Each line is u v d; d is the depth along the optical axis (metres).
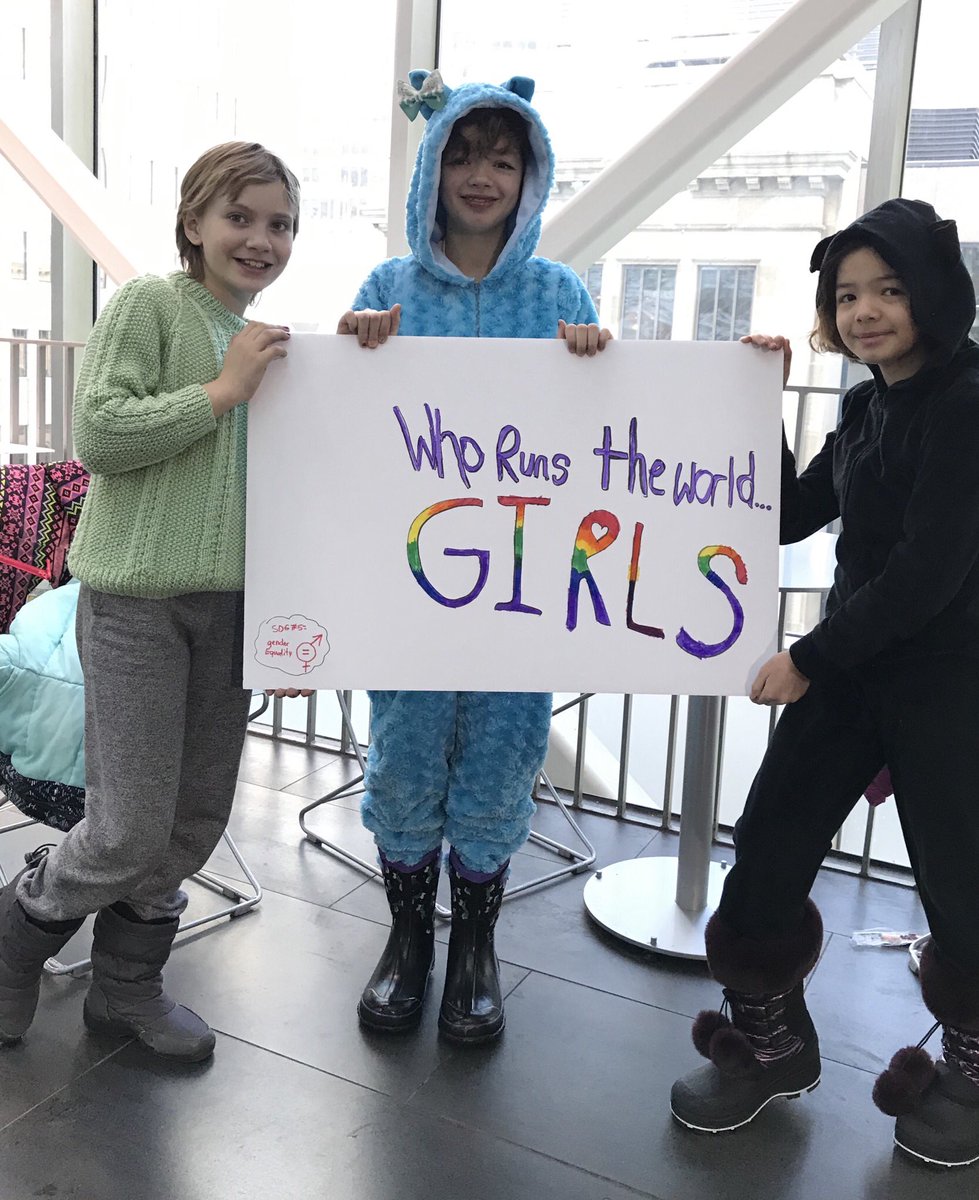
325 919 2.03
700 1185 1.39
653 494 1.42
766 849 1.45
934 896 1.36
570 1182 1.38
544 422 1.40
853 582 1.37
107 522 1.36
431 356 1.38
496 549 1.42
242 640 1.44
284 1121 1.46
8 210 3.74
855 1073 1.64
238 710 1.54
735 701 2.82
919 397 1.27
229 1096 1.50
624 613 1.43
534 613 1.42
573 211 2.37
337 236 3.15
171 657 1.40
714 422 1.41
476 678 1.43
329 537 1.39
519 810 1.68
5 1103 1.47
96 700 1.41
